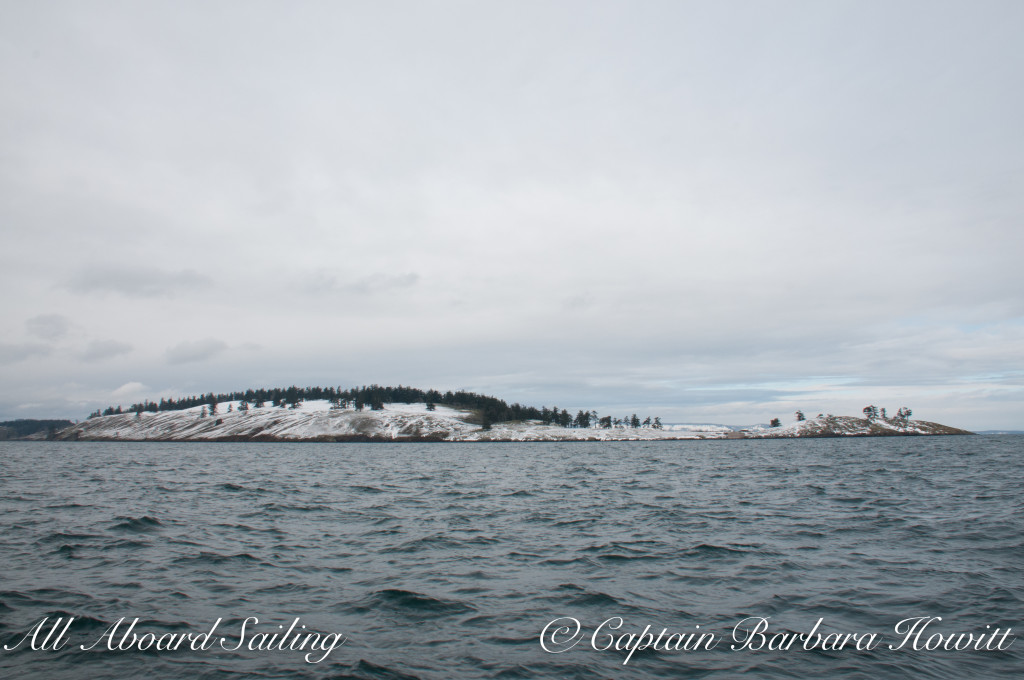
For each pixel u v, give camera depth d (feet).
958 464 242.37
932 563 63.05
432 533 82.99
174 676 35.68
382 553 69.67
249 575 58.95
